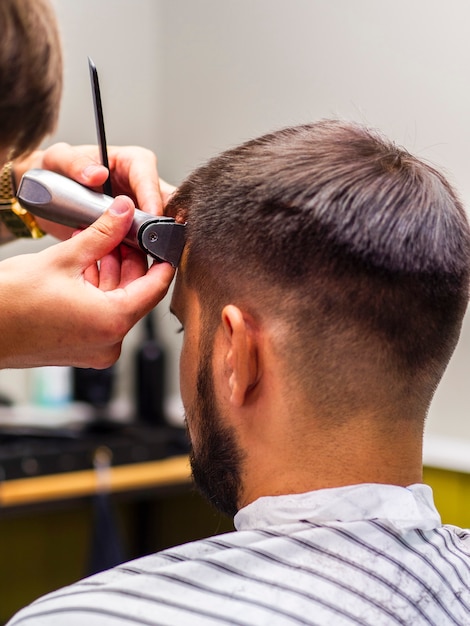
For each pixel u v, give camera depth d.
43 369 2.22
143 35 2.52
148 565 0.65
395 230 0.64
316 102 2.17
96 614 0.60
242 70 2.33
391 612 0.60
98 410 2.23
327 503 0.64
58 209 0.82
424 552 0.64
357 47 2.07
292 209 0.65
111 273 0.82
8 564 2.16
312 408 0.65
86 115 2.45
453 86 1.89
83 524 2.28
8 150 0.67
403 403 0.66
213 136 2.42
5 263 0.80
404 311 0.64
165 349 2.26
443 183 0.69
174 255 0.78
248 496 0.70
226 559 0.61
